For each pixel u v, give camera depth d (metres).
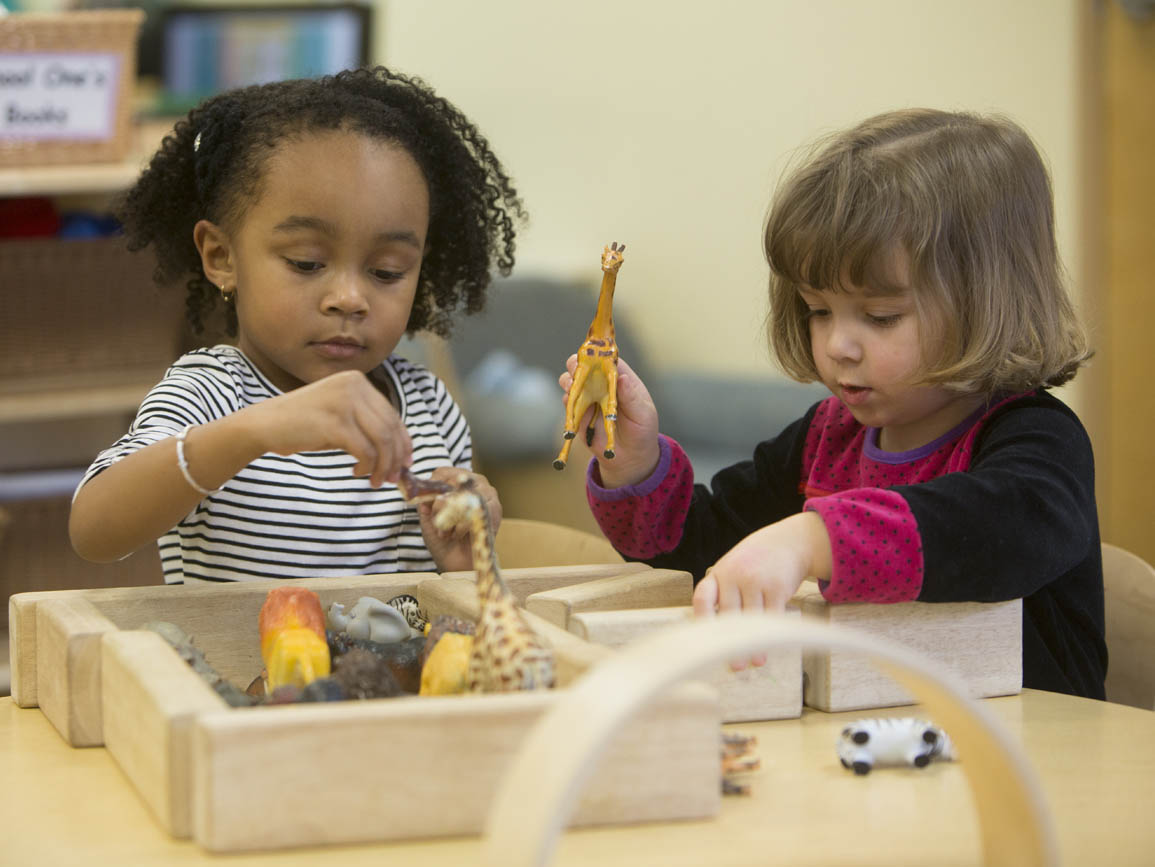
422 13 2.89
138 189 1.24
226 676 0.82
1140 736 0.74
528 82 3.00
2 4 1.90
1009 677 0.82
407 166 1.05
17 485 1.86
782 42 2.72
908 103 2.54
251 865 0.53
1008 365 0.93
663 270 2.92
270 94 1.11
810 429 1.16
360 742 0.55
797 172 1.01
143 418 0.98
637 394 1.02
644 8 2.88
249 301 1.05
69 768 0.67
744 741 0.65
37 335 1.79
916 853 0.55
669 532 1.07
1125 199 2.30
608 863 0.53
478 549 0.66
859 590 0.76
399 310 1.06
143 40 2.56
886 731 0.66
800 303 1.06
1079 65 2.30
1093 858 0.56
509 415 2.81
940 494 0.80
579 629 0.74
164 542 1.06
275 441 0.79
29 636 0.79
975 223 0.93
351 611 0.81
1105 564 1.13
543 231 3.05
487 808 0.56
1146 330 2.29
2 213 1.83
